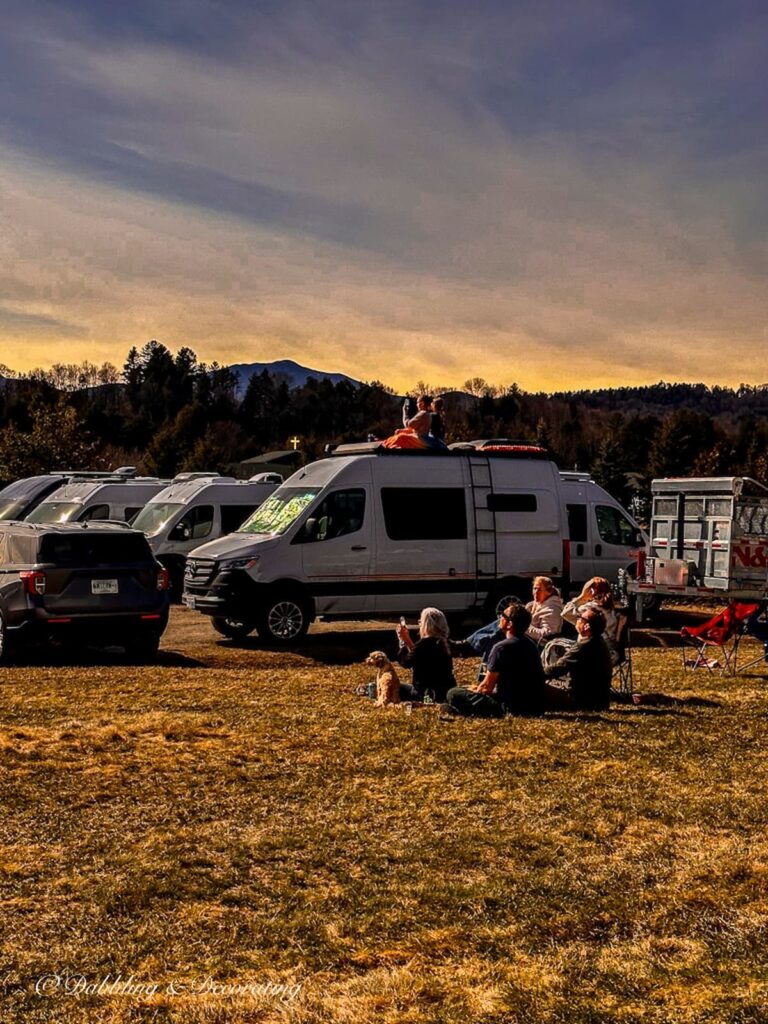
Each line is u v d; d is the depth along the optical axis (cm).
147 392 14775
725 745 875
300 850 625
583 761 820
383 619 1761
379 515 1634
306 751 845
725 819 680
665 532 1812
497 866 600
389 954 491
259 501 2323
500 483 1717
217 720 958
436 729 922
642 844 634
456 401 13088
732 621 1285
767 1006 426
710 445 8556
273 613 1574
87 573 1315
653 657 1436
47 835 643
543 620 1280
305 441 8819
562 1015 423
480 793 735
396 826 667
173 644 1590
